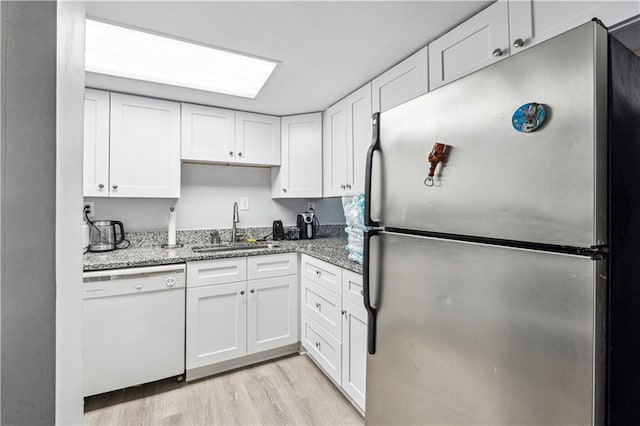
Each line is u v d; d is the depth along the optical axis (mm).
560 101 586
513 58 666
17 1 314
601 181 552
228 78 1985
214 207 2750
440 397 854
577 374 571
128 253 2084
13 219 311
